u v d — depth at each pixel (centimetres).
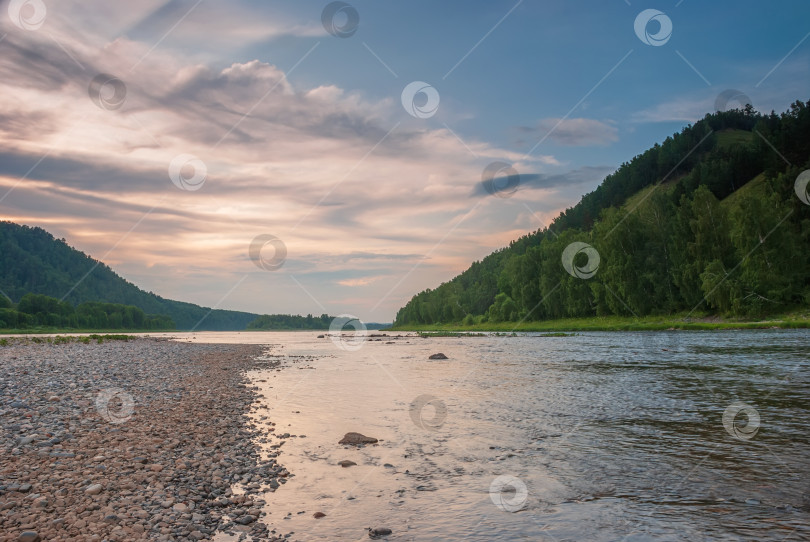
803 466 1038
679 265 8100
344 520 798
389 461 1132
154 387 2153
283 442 1291
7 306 18750
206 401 1867
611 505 859
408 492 934
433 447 1247
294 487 956
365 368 3291
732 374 2345
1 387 1908
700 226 7738
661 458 1117
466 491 936
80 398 1755
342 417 1611
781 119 14150
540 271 11825
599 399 1875
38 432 1223
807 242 7812
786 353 3123
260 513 824
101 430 1296
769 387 1972
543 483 977
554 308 10894
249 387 2306
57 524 705
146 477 944
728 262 7562
